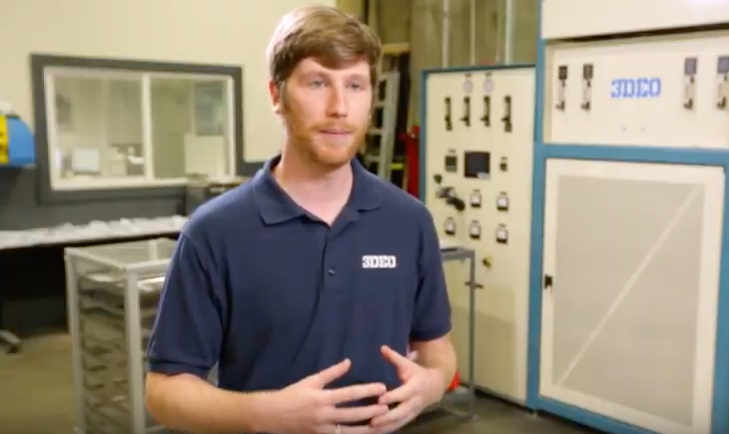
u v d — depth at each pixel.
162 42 5.38
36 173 4.96
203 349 1.17
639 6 2.96
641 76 3.04
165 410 1.14
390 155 5.64
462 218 3.92
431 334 1.37
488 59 5.15
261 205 1.19
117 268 2.70
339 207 1.23
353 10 5.99
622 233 3.14
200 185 5.38
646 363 3.11
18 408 3.80
